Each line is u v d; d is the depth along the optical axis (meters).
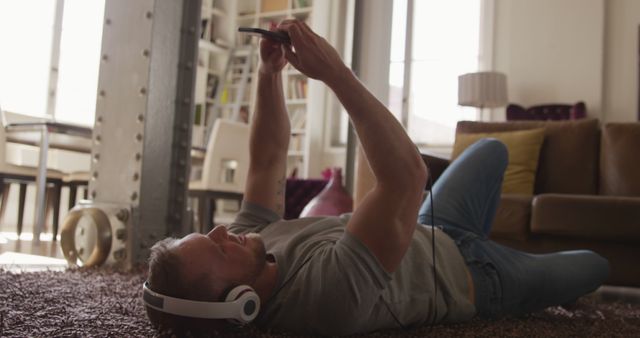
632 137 3.54
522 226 2.99
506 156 1.61
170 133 2.41
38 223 3.80
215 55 7.83
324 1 7.13
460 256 1.36
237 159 4.61
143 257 2.30
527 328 1.32
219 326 1.00
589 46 5.74
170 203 2.42
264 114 1.35
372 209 1.04
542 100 5.89
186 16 2.46
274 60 1.27
